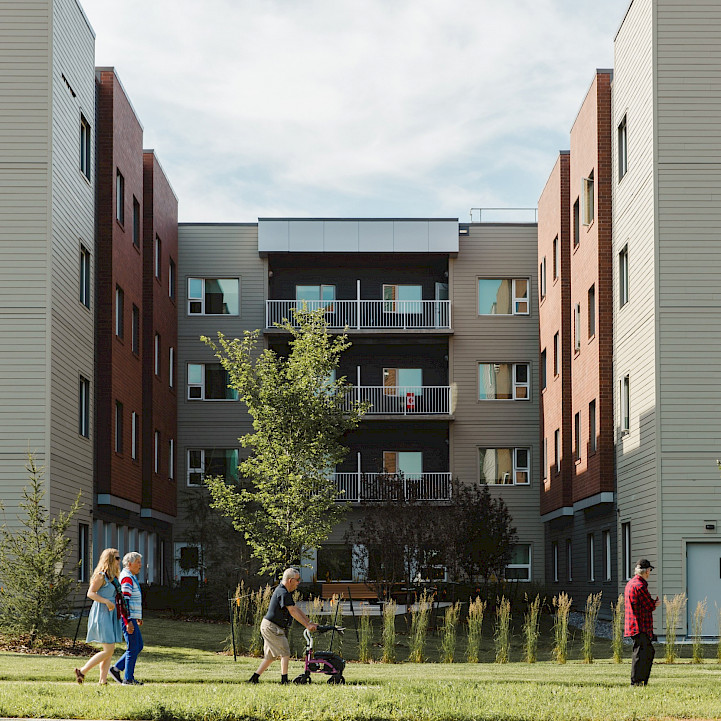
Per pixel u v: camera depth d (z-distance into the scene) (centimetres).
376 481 3853
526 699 1305
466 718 1177
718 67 2531
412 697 1295
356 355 4391
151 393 3534
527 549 4200
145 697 1241
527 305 4322
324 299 4412
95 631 1407
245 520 2697
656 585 2450
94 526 2841
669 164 2520
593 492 3042
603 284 2972
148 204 3603
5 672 1534
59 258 2508
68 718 1155
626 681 1594
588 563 3331
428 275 4434
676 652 2144
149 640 2191
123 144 3127
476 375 4272
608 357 2953
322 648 2091
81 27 2772
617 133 2923
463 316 4300
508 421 4250
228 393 4269
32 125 2459
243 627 2467
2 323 2412
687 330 2489
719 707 1266
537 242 4322
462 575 3606
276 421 2705
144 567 3591
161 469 3762
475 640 2123
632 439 2702
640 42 2659
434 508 3312
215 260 4309
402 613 3122
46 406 2392
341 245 4262
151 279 3584
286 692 1312
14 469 2370
